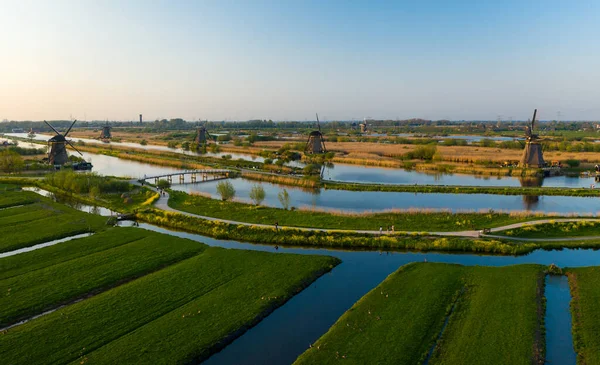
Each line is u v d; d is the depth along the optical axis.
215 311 33.00
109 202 74.31
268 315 33.28
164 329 30.27
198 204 71.44
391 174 109.69
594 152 145.25
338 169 119.12
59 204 71.38
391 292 36.06
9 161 106.75
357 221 59.53
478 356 26.53
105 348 27.73
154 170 120.25
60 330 29.91
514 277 38.78
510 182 96.94
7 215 63.06
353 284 39.41
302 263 43.38
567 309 33.22
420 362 26.16
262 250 49.94
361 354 26.97
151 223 62.62
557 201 75.31
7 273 40.31
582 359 26.38
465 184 93.56
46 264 42.78
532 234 52.50
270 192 86.00
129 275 40.34
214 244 52.31
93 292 36.78
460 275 39.66
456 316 31.73
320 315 33.38
